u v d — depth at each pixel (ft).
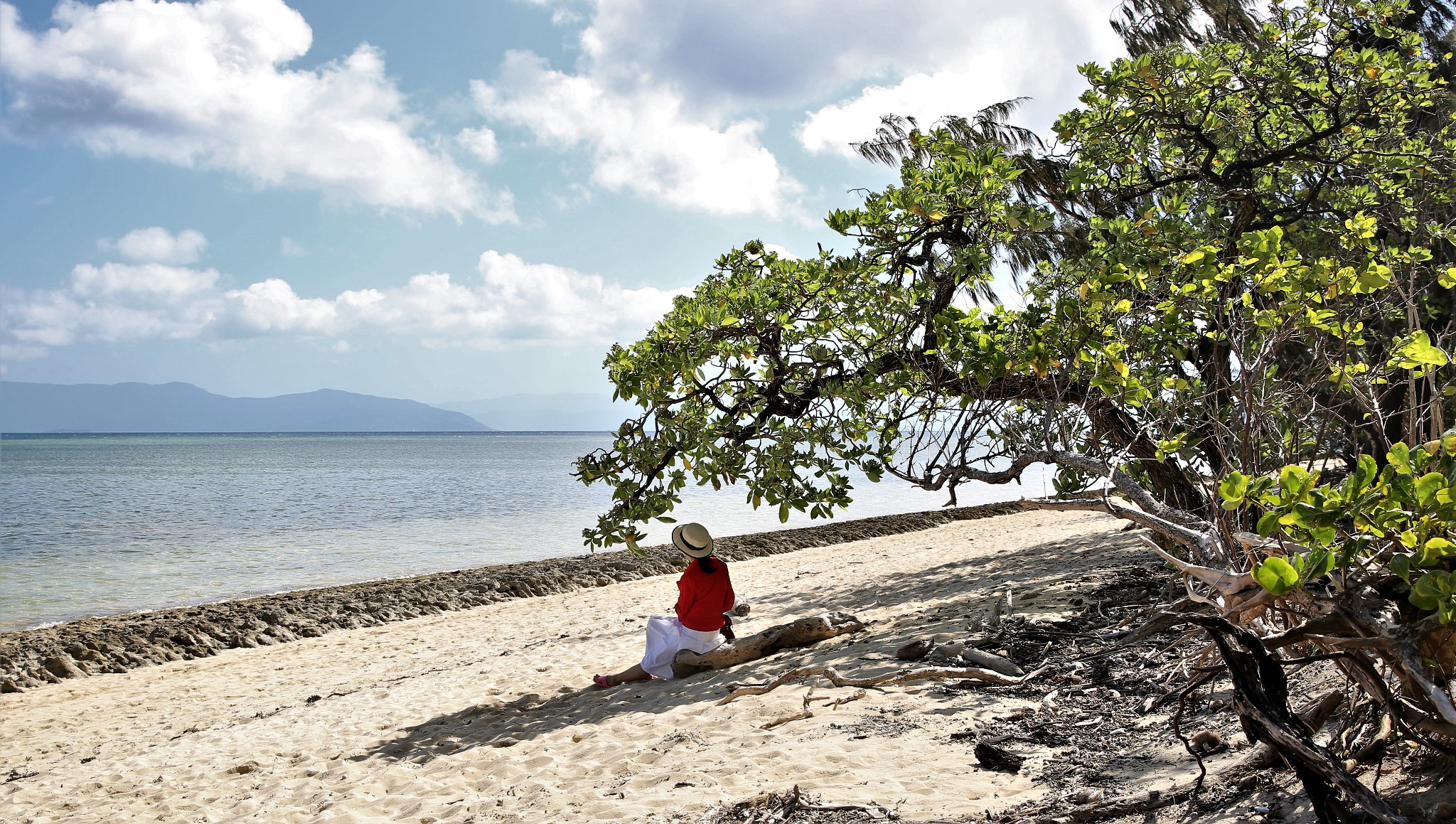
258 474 237.86
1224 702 16.29
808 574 61.52
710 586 30.35
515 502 149.89
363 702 34.60
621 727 23.93
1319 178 30.50
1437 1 36.52
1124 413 21.07
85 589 71.41
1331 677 14.43
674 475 25.18
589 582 72.28
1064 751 16.21
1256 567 7.82
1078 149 30.81
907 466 19.17
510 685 34.12
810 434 24.14
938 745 17.75
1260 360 14.84
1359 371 14.62
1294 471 8.02
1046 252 33.91
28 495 163.12
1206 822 11.09
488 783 21.11
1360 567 8.68
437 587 67.36
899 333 23.53
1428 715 8.79
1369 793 8.16
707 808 16.15
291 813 21.03
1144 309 18.43
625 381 25.16
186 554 89.81
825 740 19.24
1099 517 76.54
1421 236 27.55
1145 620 24.11
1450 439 8.04
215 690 42.27
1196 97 29.45
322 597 63.31
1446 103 31.86
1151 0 38.86
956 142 22.30
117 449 490.08
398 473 247.50
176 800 23.84
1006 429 17.58
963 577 44.24
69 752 32.71
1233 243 21.34
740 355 25.17
